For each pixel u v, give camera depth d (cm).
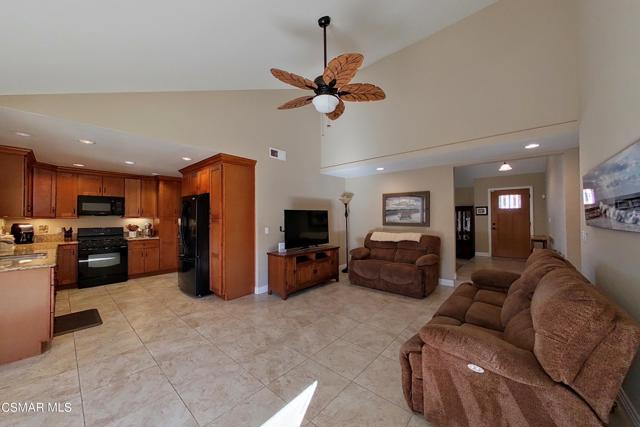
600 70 189
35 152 348
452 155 368
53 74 202
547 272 182
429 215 478
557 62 267
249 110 401
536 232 688
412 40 357
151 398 178
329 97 223
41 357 228
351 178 588
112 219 522
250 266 407
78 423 156
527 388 121
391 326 291
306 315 322
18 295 225
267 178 427
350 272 462
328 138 514
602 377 108
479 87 318
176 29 187
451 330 143
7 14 130
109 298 386
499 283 276
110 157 382
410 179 502
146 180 534
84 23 152
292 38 260
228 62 270
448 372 143
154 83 271
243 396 180
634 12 138
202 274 395
